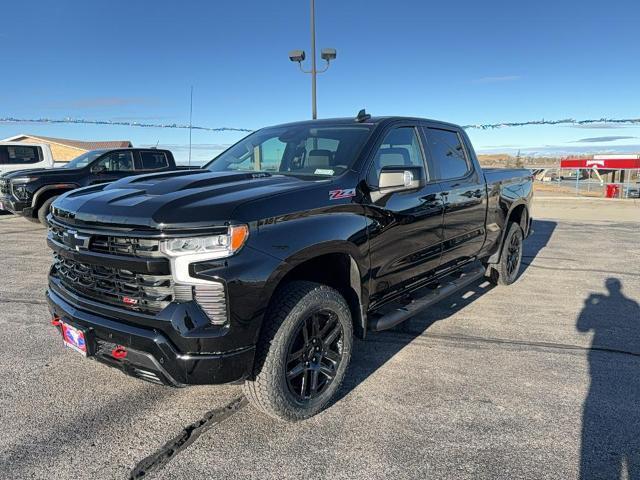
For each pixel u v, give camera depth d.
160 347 2.44
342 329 3.15
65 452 2.66
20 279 6.09
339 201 3.08
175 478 2.46
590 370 3.71
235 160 4.21
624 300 5.55
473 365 3.79
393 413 3.08
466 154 4.95
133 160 11.70
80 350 2.81
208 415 3.05
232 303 2.46
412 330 4.56
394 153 3.81
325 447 2.72
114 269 2.62
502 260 5.86
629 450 2.70
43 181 10.15
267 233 2.61
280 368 2.75
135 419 2.99
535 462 2.59
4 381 3.45
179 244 2.42
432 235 4.07
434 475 2.49
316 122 4.19
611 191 21.66
